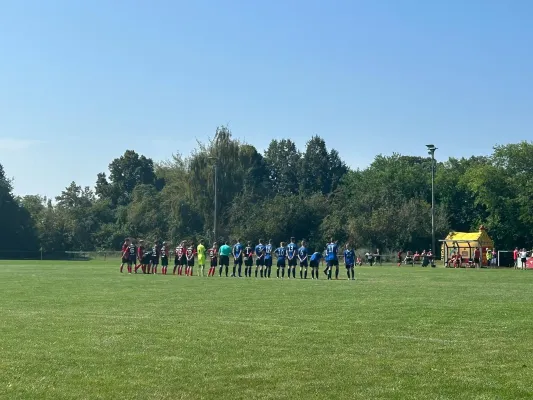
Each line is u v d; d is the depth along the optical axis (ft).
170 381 39.04
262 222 310.86
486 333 56.44
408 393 36.63
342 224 302.25
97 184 519.19
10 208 349.00
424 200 332.19
